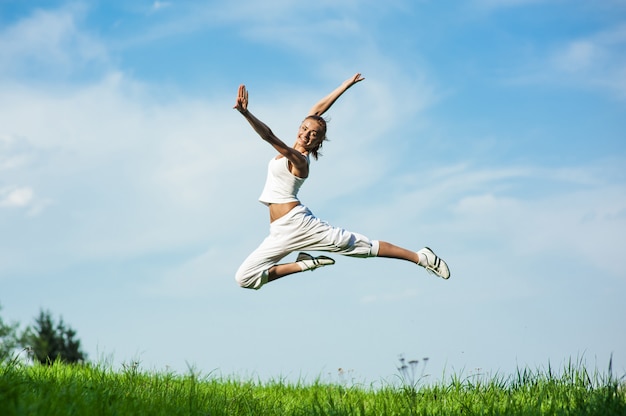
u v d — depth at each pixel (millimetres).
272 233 6387
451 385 6254
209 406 4980
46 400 4031
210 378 6949
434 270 6582
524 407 5066
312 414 4953
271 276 6484
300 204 6375
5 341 19297
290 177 6273
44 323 20172
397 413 5031
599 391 5152
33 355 6164
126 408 4258
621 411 4422
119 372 6141
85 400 4328
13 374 4816
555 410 4871
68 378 5418
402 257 6551
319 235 6270
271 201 6332
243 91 5605
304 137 6414
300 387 7238
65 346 20188
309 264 6508
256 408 5398
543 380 6000
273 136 5852
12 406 3656
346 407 5039
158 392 5211
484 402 5352
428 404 5441
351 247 6363
